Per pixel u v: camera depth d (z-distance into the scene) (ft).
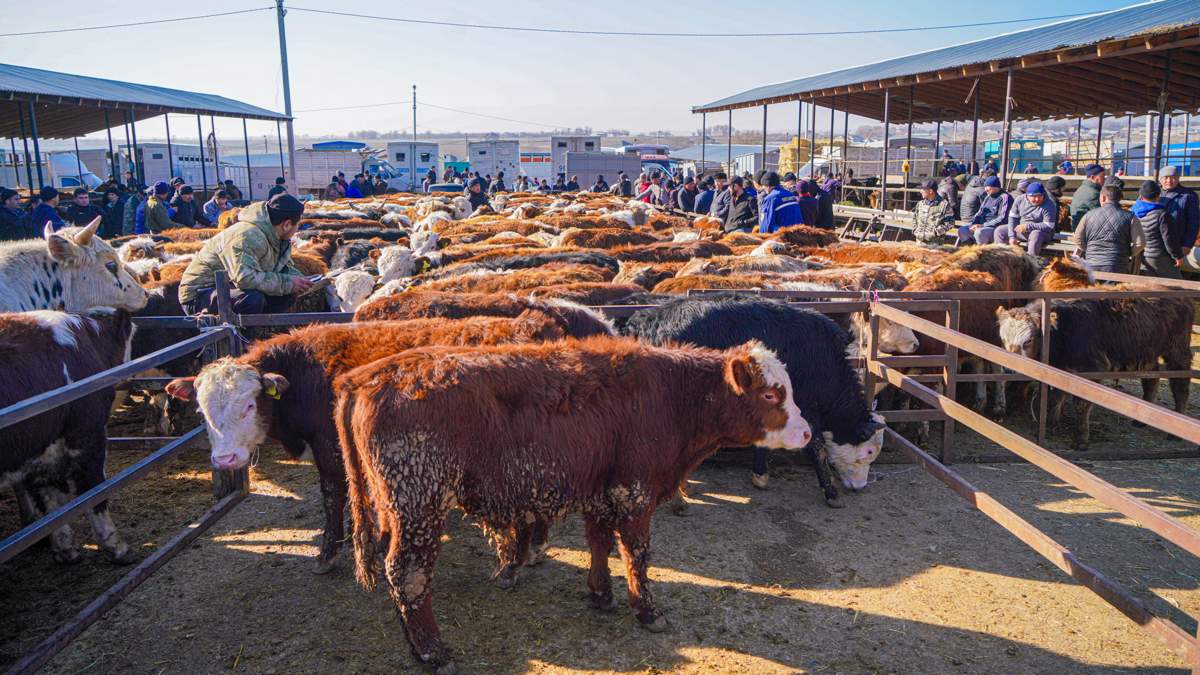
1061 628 13.06
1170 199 33.76
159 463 15.56
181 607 13.88
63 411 14.47
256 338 21.48
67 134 100.83
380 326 15.44
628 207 69.92
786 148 127.03
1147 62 50.21
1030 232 35.73
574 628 13.16
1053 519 17.12
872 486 19.20
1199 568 14.96
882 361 20.21
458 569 15.23
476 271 29.35
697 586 14.47
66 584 14.78
